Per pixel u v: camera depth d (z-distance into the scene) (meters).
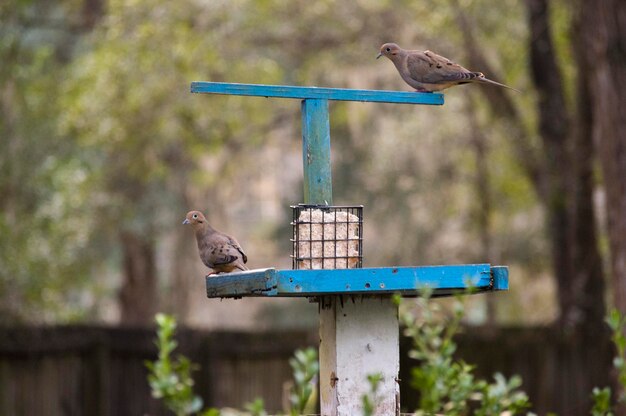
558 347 17.17
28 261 19.17
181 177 24.03
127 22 21.14
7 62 20.88
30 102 21.17
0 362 15.55
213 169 24.39
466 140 22.28
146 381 16.20
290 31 21.94
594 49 13.57
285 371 16.70
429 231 23.98
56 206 20.30
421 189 23.09
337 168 26.83
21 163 20.19
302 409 5.06
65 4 24.66
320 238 6.97
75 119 20.75
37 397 15.69
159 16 20.94
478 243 23.62
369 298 6.39
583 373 17.19
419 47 21.17
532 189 21.41
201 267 30.06
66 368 15.89
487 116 21.86
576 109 18.89
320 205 7.06
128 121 21.02
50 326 15.75
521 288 25.34
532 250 22.80
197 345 16.34
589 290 18.95
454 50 20.80
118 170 23.34
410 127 22.78
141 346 16.17
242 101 22.19
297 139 25.55
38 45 24.41
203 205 26.44
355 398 6.34
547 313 25.14
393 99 7.32
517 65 20.59
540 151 19.72
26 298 19.36
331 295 6.34
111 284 30.59
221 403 16.36
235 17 21.33
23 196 20.16
